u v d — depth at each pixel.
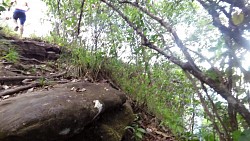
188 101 3.69
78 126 2.70
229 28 1.15
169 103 4.40
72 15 4.65
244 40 1.12
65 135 2.59
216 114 1.39
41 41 6.53
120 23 4.25
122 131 3.26
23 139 2.33
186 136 2.99
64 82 4.03
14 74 4.18
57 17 5.49
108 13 4.31
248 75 1.22
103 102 3.11
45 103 2.72
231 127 1.33
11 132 2.31
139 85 4.30
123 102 3.55
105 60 4.52
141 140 3.54
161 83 4.36
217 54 1.33
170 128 4.00
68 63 4.89
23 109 2.62
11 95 3.44
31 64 5.01
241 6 1.11
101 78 4.45
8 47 5.18
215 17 1.18
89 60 4.46
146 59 3.85
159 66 4.25
